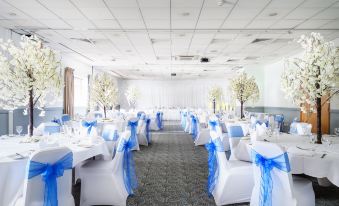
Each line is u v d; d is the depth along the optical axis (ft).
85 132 13.02
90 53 31.78
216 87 37.06
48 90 10.73
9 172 7.49
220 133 15.99
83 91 42.16
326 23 19.94
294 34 23.06
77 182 12.87
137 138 22.94
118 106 61.62
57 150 6.59
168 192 11.87
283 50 29.89
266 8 16.78
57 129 14.78
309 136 12.32
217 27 20.99
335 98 25.58
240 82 24.07
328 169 7.93
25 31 22.07
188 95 65.21
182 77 61.21
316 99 10.11
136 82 66.03
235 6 16.40
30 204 6.36
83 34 22.99
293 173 8.36
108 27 20.93
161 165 16.98
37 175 6.37
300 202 7.66
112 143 13.30
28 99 10.78
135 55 33.14
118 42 26.04
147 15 18.08
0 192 7.36
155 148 23.39
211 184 11.15
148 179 13.85
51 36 23.70
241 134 14.70
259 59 36.19
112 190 10.06
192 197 11.26
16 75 9.68
